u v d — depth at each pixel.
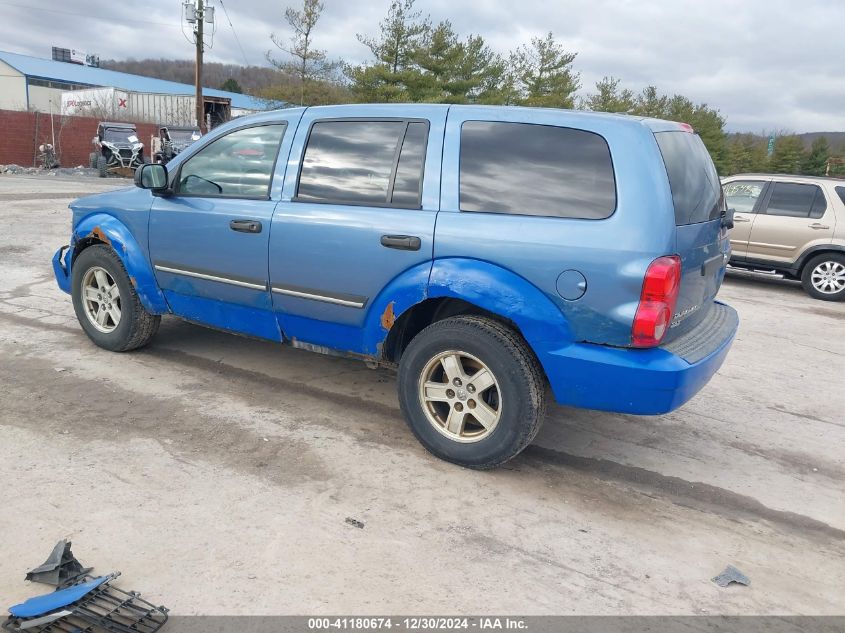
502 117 3.70
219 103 39.34
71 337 5.69
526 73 33.81
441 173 3.75
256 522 3.14
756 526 3.46
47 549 2.85
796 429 4.79
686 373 3.35
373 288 3.88
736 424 4.81
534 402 3.54
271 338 4.53
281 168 4.29
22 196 16.31
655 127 3.56
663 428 4.65
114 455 3.68
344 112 4.15
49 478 3.40
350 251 3.91
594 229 3.34
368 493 3.47
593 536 3.25
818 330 7.95
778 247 10.25
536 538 3.19
